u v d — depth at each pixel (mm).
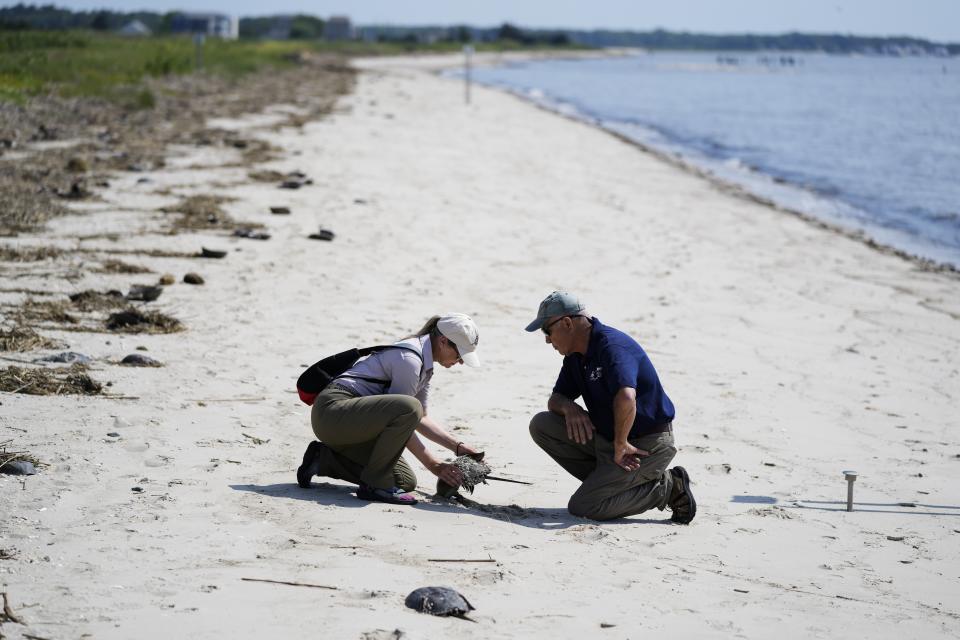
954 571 8242
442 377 13312
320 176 29438
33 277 16609
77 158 27734
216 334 14352
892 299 19688
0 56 49094
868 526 9211
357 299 16906
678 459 10859
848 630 6848
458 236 22844
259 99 55656
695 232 25656
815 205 32438
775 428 12109
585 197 29906
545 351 14750
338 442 8961
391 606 6527
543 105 74750
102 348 13148
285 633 6027
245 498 8570
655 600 7082
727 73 175875
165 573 6848
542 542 8188
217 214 23031
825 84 131500
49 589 6484
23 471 8695
